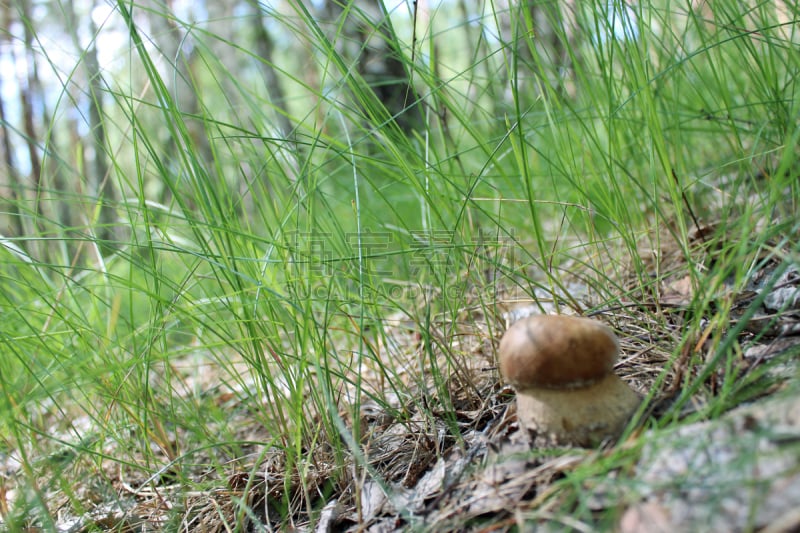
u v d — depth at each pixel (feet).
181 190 1.22
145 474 1.18
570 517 0.75
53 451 1.18
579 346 0.81
